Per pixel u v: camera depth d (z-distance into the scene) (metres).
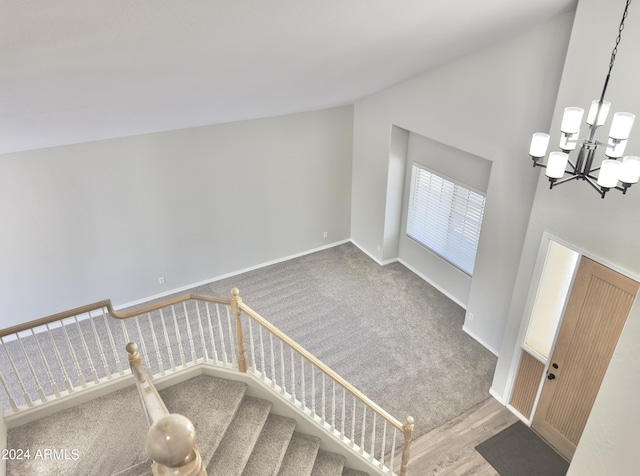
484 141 5.46
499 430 5.21
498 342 6.17
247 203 7.64
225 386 4.45
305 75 4.34
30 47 2.04
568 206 4.17
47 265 6.36
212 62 3.08
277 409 4.52
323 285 7.76
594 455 3.63
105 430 3.87
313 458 4.29
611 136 2.89
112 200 6.45
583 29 3.73
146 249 7.05
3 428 3.74
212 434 3.96
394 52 4.24
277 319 6.96
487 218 5.74
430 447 5.01
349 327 6.78
